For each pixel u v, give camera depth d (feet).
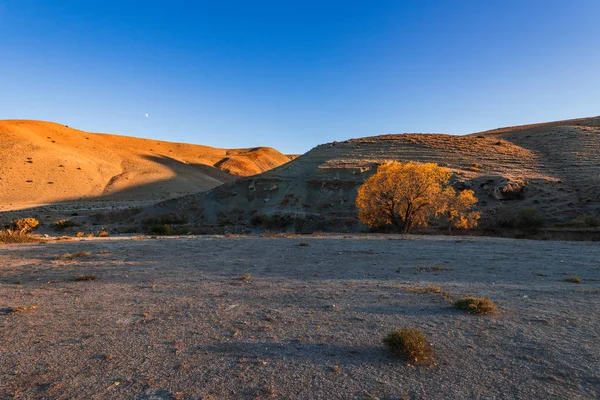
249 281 29.43
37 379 12.06
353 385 11.50
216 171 548.31
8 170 317.83
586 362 13.01
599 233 93.50
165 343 15.33
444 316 18.84
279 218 154.20
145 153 515.50
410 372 12.42
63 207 249.34
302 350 14.44
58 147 412.36
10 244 64.59
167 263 40.22
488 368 12.67
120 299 23.52
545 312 19.40
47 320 18.76
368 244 59.57
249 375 12.25
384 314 19.31
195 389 11.28
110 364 13.20
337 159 208.33
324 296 23.63
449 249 51.49
